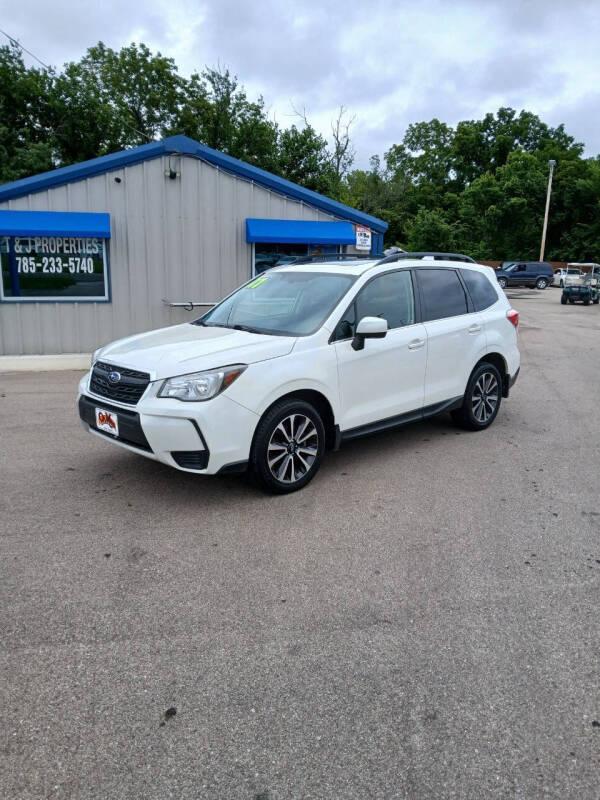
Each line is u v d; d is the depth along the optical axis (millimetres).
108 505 4473
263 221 11242
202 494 4703
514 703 2518
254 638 2934
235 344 4508
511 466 5488
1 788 2080
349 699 2533
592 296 30953
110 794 2068
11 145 25484
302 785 2113
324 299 5113
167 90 31969
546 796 2082
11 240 10242
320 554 3789
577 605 3262
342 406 4930
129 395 4301
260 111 29969
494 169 67000
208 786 2105
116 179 10453
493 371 6539
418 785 2119
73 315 10766
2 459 5461
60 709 2451
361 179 51344
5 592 3289
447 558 3766
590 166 59938
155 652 2816
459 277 6266
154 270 10977
